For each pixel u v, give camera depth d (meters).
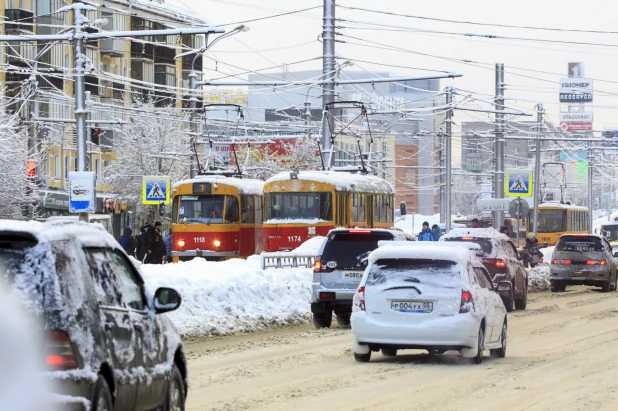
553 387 31.75
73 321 17.00
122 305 19.50
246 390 30.69
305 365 37.25
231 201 97.81
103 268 19.12
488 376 34.41
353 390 30.86
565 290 92.06
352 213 95.25
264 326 54.88
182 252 97.12
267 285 60.38
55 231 17.73
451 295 37.03
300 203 93.50
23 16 150.12
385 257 37.91
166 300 21.12
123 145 165.50
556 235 165.50
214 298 54.59
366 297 37.69
